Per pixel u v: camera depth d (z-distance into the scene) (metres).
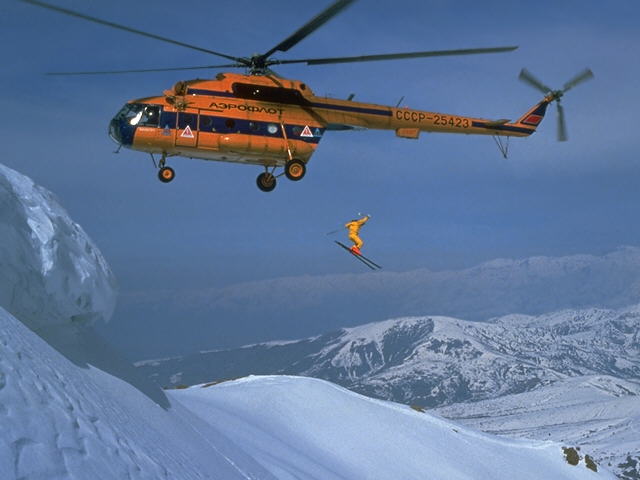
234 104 24.52
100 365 14.54
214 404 31.86
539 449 45.38
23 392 7.98
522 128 29.95
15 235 11.64
